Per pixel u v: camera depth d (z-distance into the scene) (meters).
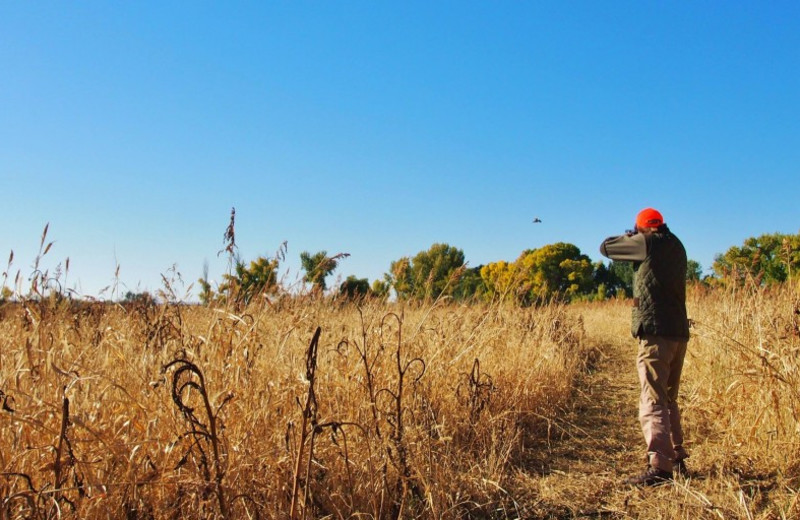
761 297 6.42
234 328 4.19
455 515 4.01
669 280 4.79
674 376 4.91
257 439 3.68
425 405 4.90
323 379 4.48
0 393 2.85
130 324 5.27
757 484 4.37
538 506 4.27
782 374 5.02
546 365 7.48
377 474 3.96
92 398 3.44
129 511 3.01
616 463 5.22
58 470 2.75
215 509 3.19
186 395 3.65
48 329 3.98
